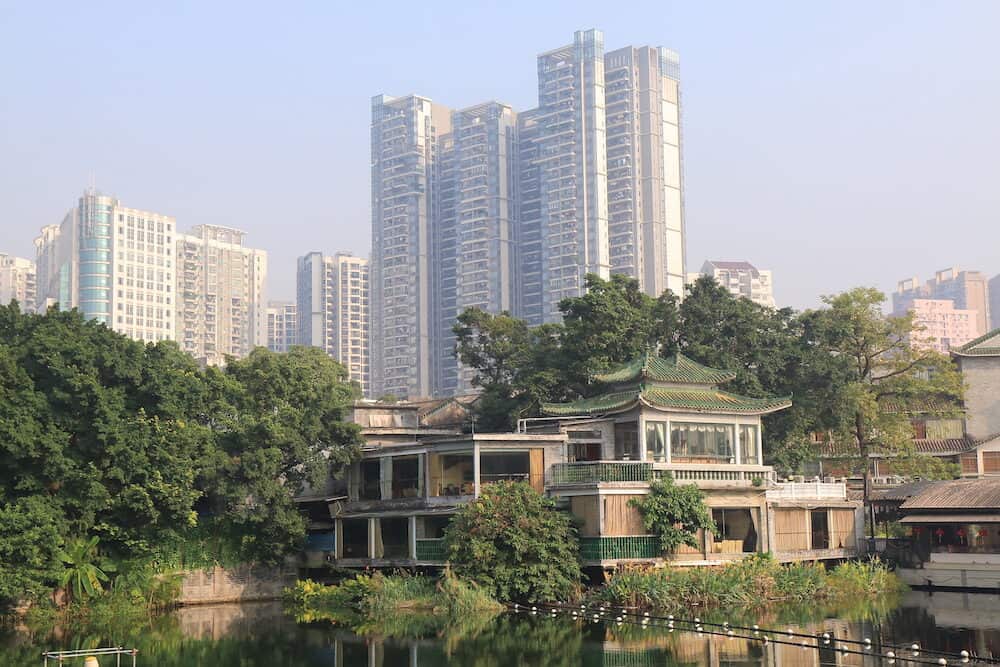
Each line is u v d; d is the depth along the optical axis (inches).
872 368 2938.0
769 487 2258.9
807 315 2859.3
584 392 2733.8
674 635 1647.4
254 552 2326.5
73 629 1870.1
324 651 1577.3
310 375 2385.6
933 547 2333.9
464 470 2178.9
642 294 2881.4
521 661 1446.9
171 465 2055.9
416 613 1975.9
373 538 2301.9
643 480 2075.5
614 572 1998.0
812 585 2096.5
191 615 2064.5
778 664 1382.9
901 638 1577.3
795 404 2736.2
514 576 1979.6
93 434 1984.5
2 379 1939.0
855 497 2829.7
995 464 3152.1
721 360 2687.0
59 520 1925.4
